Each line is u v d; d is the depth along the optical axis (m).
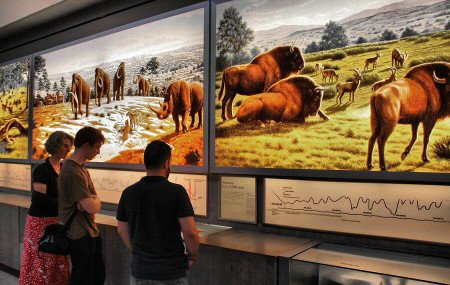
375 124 2.17
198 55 2.98
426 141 2.01
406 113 2.08
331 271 2.07
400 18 2.11
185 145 3.02
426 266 1.87
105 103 3.67
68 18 4.05
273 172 2.53
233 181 2.75
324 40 2.38
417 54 2.05
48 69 4.29
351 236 2.24
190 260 1.92
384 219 2.13
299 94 2.46
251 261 2.09
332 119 2.32
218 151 2.80
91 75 3.81
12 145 4.82
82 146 2.42
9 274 3.94
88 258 2.42
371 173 2.17
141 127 3.34
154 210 1.82
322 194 2.35
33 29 4.49
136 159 3.36
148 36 3.33
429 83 2.01
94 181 3.72
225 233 2.59
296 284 1.99
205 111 2.89
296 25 2.49
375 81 2.18
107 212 3.52
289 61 2.51
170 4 3.20
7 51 5.00
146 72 3.33
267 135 2.58
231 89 2.76
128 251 2.76
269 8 2.61
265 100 2.60
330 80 2.34
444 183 1.96
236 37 2.76
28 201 4.12
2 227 4.00
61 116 4.12
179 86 3.08
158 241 1.81
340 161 2.28
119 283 2.81
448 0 1.97
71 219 2.38
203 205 2.90
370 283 1.92
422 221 2.02
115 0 3.57
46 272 2.66
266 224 2.57
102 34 3.70
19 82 4.71
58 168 2.84
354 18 2.27
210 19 2.91
